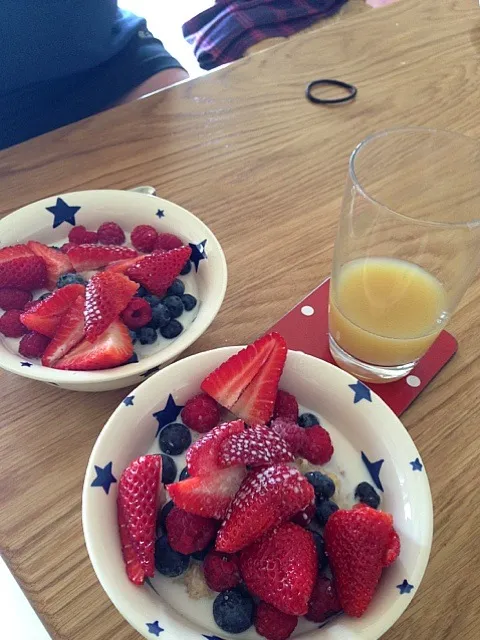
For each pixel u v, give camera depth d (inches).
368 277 27.4
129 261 30.3
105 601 21.9
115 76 53.6
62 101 51.7
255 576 19.3
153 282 29.5
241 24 64.4
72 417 27.2
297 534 19.9
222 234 35.3
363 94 45.7
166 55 57.0
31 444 26.2
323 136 42.0
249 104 43.9
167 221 32.4
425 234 25.0
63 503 24.5
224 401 24.2
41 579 22.4
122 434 22.5
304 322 31.3
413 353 27.3
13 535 23.5
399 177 31.2
